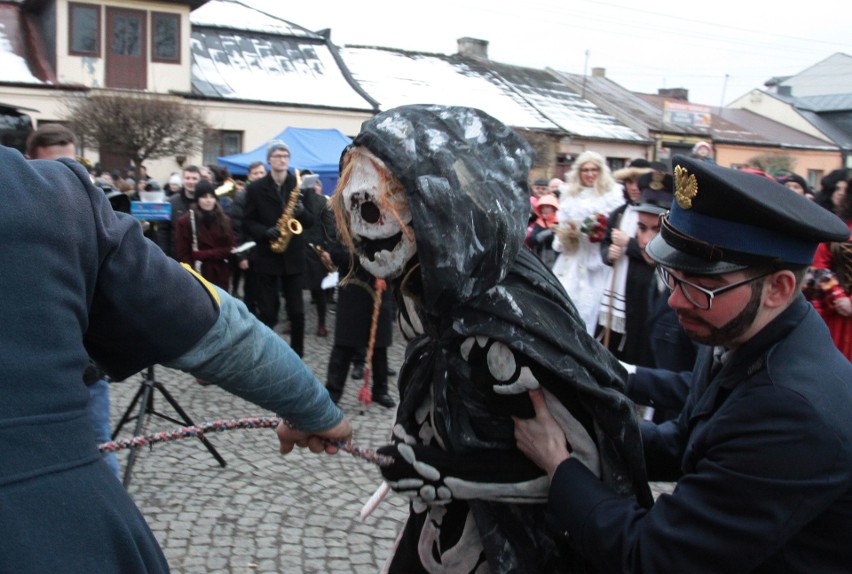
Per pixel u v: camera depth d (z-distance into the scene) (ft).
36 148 11.00
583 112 89.76
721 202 4.47
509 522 5.30
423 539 5.73
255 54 73.31
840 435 4.20
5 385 3.35
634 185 15.61
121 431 15.28
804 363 4.46
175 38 66.18
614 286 14.88
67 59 63.26
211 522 11.60
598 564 4.79
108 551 3.55
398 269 4.93
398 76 80.53
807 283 14.55
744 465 4.26
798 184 20.71
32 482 3.34
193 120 59.57
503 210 4.72
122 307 3.85
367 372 9.93
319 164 39.11
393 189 4.75
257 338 4.36
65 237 3.61
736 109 120.57
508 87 87.81
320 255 20.79
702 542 4.28
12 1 66.69
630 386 6.27
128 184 38.55
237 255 22.98
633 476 5.16
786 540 4.21
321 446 5.29
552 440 4.99
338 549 10.91
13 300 3.41
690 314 4.75
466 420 5.15
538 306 4.92
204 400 17.79
